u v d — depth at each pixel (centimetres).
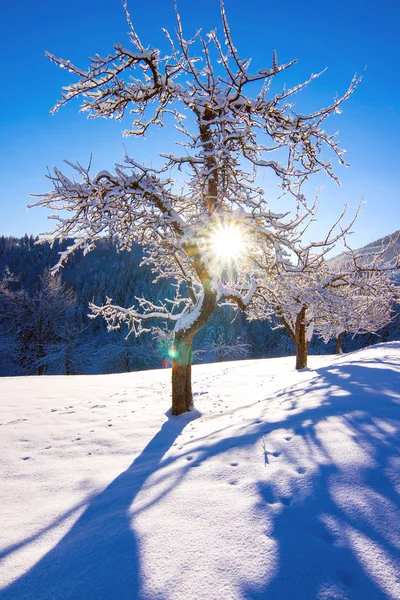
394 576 190
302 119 763
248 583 195
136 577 216
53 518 371
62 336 3722
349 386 641
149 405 992
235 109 723
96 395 1145
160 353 4406
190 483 346
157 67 729
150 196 784
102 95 752
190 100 766
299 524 243
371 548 213
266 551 220
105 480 473
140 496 356
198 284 1138
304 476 310
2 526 368
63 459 589
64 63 660
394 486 276
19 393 1163
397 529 228
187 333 863
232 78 698
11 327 4016
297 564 205
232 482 328
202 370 1922
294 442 388
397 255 1132
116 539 269
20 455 610
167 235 810
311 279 1070
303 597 181
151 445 629
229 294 937
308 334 1661
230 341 5006
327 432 398
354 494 271
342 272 955
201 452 448
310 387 741
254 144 835
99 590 212
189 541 244
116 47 671
